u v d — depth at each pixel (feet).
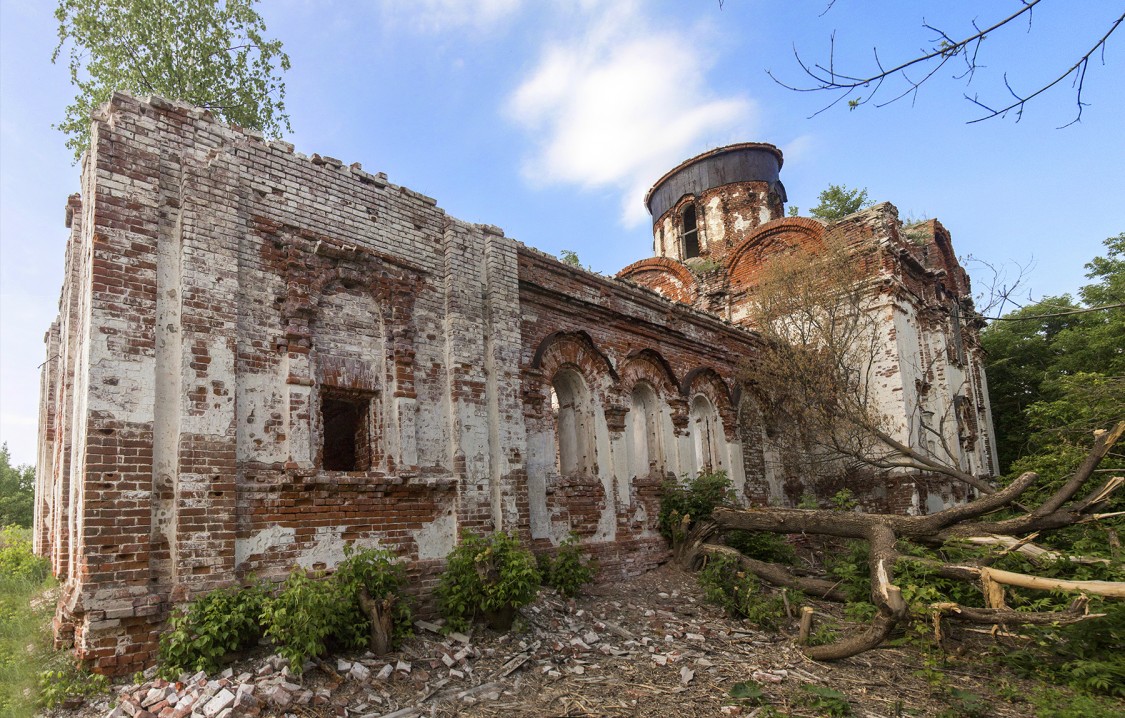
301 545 26.08
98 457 21.31
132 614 20.92
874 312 63.87
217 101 64.80
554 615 30.55
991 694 24.06
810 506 48.73
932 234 79.51
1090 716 20.54
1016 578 25.94
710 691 23.47
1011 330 93.97
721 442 56.59
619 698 22.54
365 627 24.26
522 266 40.01
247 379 25.90
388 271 31.99
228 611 21.94
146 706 18.93
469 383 33.78
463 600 27.07
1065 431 45.14
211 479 23.62
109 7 59.26
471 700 21.72
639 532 44.93
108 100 24.63
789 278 60.95
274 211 28.02
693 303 77.97
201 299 24.59
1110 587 23.35
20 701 19.48
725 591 35.76
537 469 38.19
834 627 31.48
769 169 89.35
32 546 56.44
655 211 96.73
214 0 63.16
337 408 36.09
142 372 22.76
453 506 31.99
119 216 23.21
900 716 21.63
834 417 53.67
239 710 18.85
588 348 44.47
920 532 34.76
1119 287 77.97
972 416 73.41
